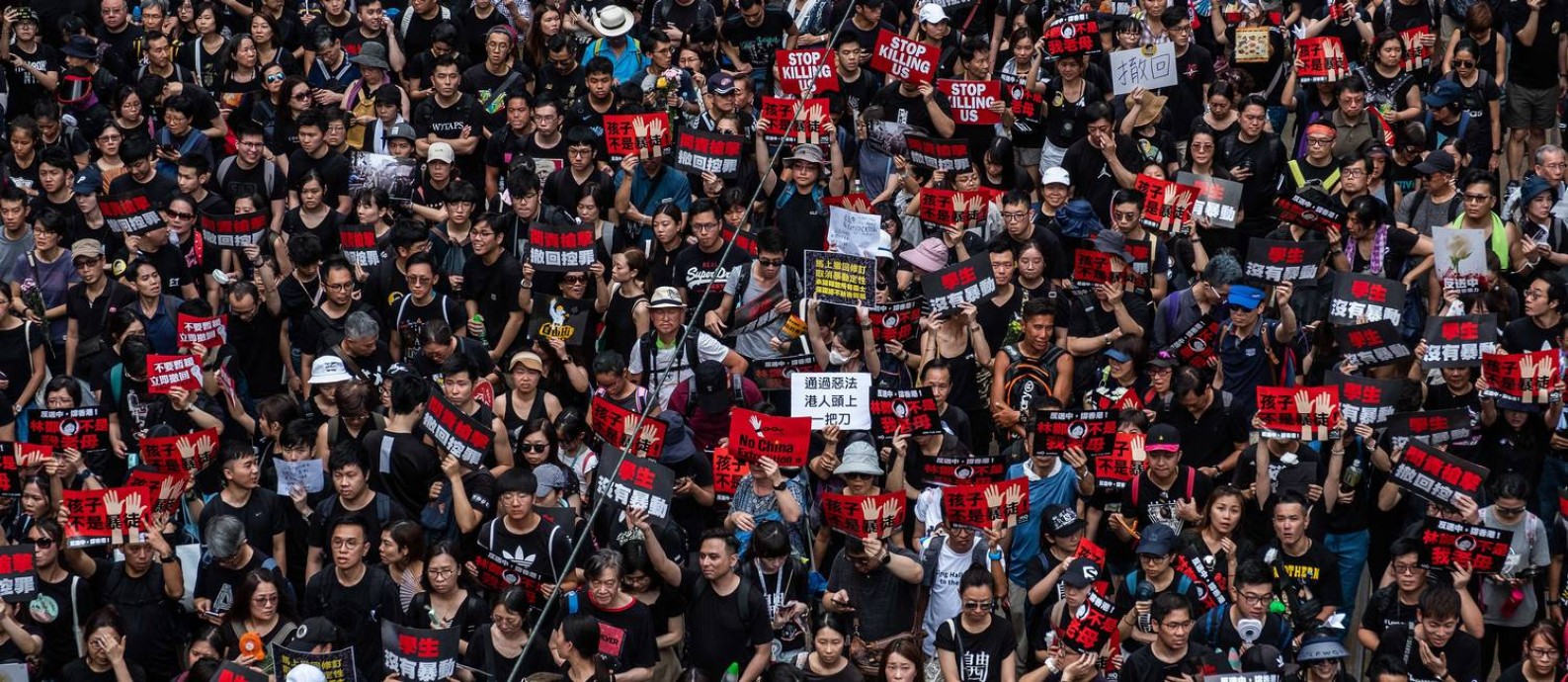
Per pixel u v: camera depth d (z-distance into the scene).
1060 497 19.53
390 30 28.28
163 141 26.23
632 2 30.91
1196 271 23.39
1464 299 21.22
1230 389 21.28
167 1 29.36
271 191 25.16
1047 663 17.59
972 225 23.48
